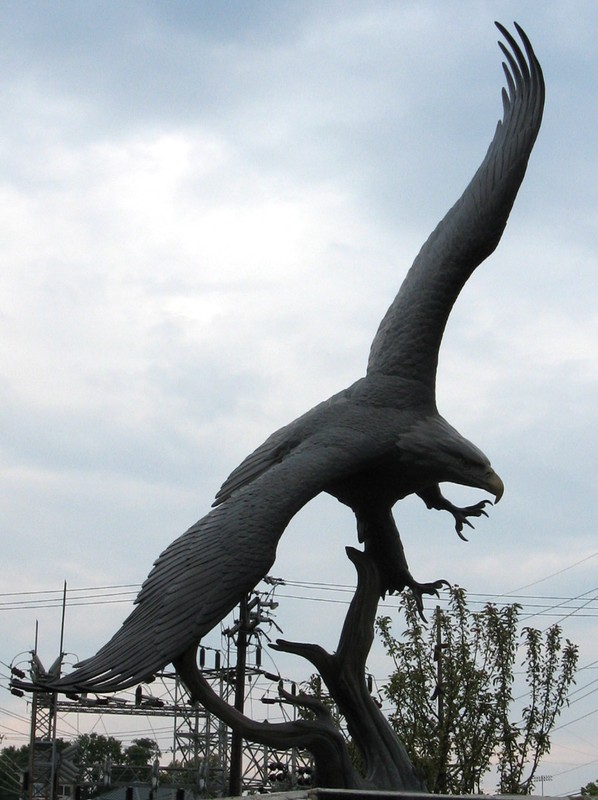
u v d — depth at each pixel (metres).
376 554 13.92
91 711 37.31
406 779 13.13
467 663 26.48
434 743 25.95
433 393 13.59
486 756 26.11
